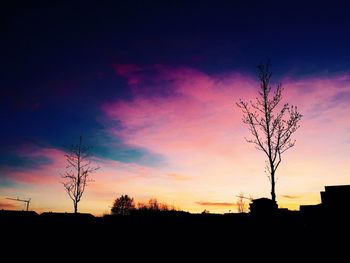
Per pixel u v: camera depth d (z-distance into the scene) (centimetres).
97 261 2067
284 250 2017
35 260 2069
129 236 2342
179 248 2188
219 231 2286
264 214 2262
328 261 1855
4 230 2375
